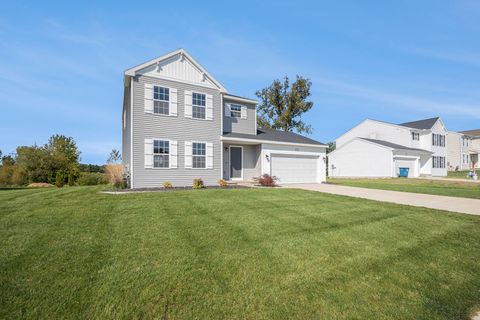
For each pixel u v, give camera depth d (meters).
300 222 6.89
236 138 16.53
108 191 11.84
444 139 37.09
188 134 15.06
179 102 14.84
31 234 5.21
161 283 3.52
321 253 4.84
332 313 3.07
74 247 4.60
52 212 7.04
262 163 17.80
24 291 3.21
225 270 3.98
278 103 39.16
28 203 8.25
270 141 17.95
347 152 34.03
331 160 36.25
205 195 10.56
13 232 5.31
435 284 3.88
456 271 4.33
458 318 3.09
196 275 3.78
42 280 3.48
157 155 14.05
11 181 21.22
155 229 5.77
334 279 3.88
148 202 8.74
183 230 5.79
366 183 21.44
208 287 3.49
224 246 4.95
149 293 3.28
